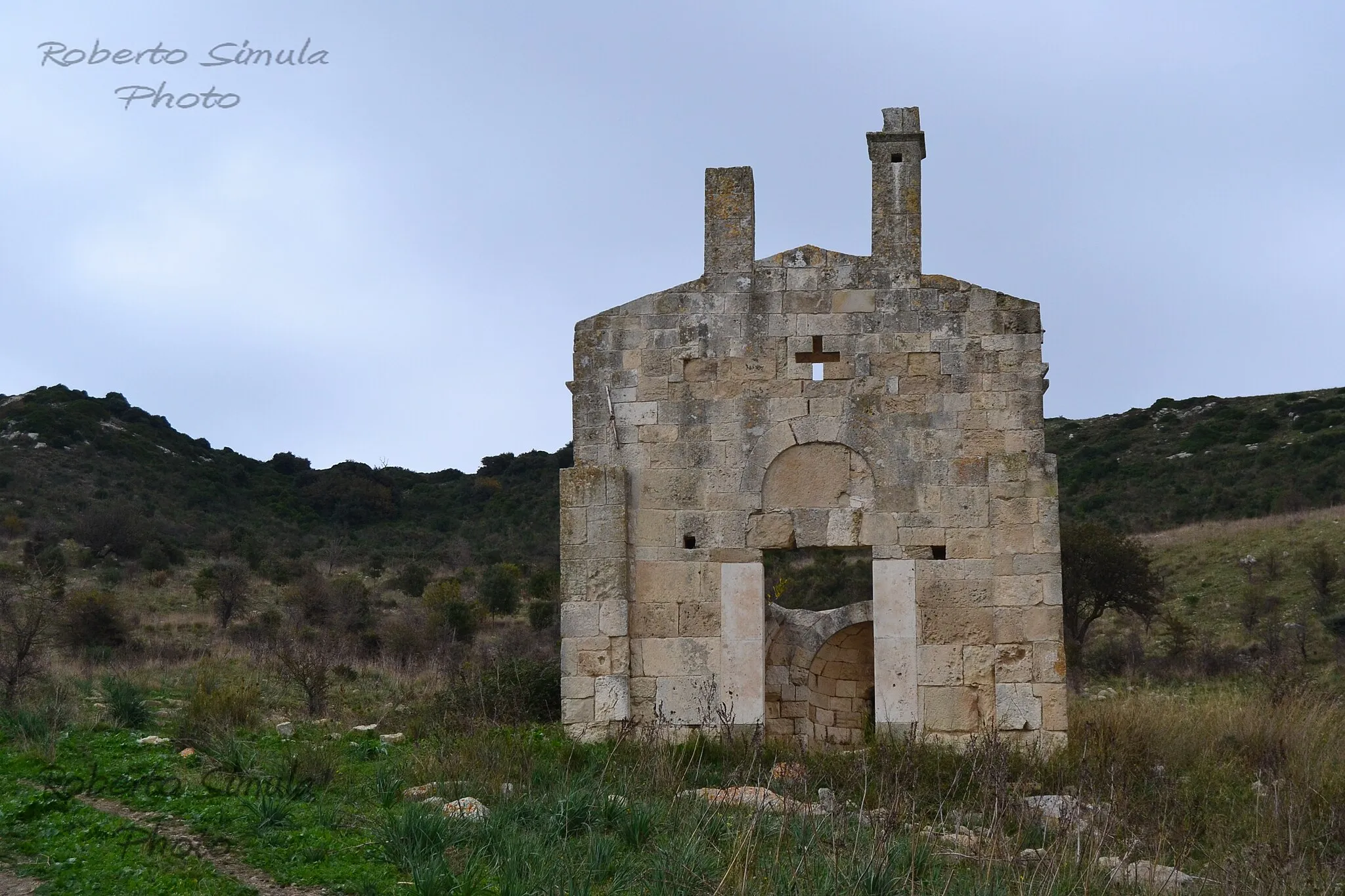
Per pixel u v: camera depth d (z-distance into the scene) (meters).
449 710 19.03
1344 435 67.81
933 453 17.69
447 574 59.62
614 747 16.45
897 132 18.42
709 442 18.06
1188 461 71.75
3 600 33.94
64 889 9.29
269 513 74.50
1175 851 12.09
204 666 26.20
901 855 10.70
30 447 71.88
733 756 16.14
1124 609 46.09
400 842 10.56
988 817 13.17
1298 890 10.55
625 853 11.08
